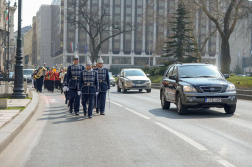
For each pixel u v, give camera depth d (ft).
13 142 24.31
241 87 78.13
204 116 38.50
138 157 19.61
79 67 42.78
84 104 39.42
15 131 26.63
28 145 23.30
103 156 19.95
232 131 28.22
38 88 93.15
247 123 32.81
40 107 51.29
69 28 328.29
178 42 142.92
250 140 24.36
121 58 343.87
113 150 21.56
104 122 34.32
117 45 342.23
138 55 346.33
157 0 148.36
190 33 146.82
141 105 53.42
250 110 45.01
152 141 24.30
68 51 329.72
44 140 25.03
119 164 18.11
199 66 43.65
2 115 35.17
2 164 18.37
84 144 23.49
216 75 42.32
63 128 30.68
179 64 44.62
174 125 31.76
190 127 30.45
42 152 21.15
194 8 145.38
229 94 38.29
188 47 143.64
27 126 31.89
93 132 28.37
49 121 35.47
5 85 63.52
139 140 24.72
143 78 88.53
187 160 18.81
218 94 37.99
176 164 17.98
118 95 79.20
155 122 33.83
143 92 91.76
